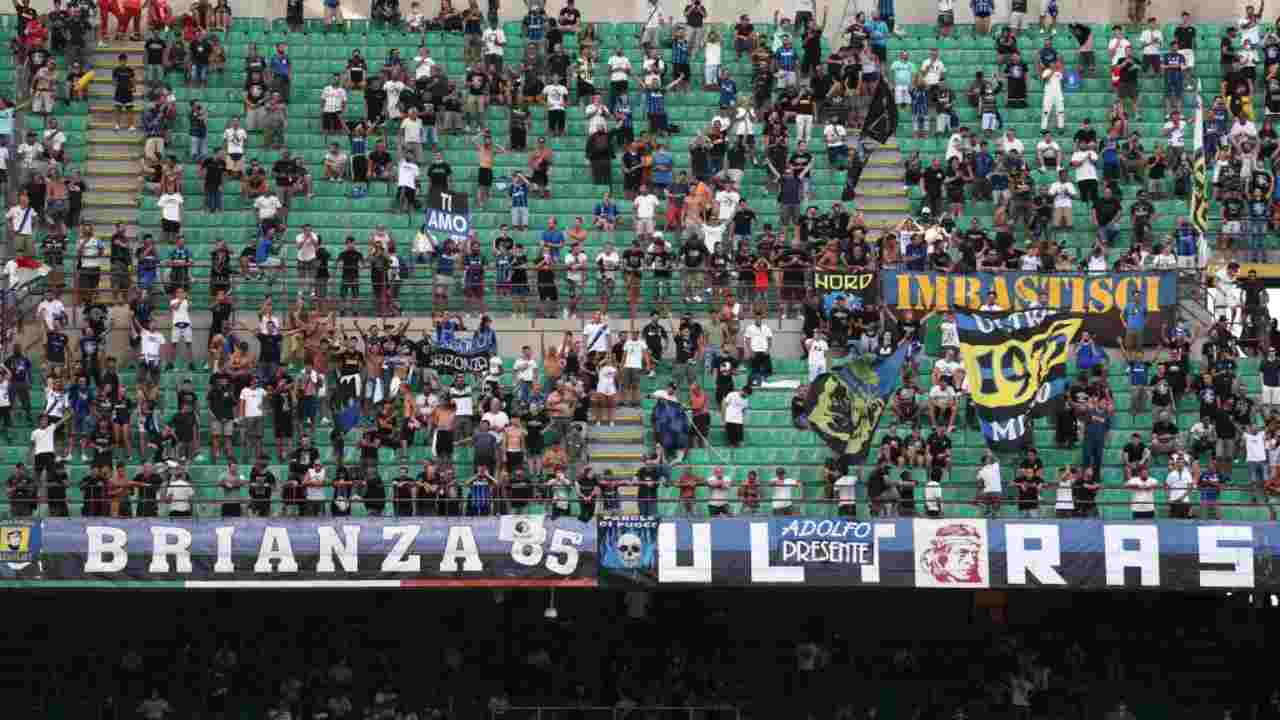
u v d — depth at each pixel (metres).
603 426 65.44
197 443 63.75
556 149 75.19
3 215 70.81
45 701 62.66
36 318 67.62
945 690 64.50
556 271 70.12
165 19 76.56
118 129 74.06
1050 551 58.66
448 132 75.06
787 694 64.06
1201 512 63.34
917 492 63.03
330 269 70.38
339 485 59.81
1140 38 80.62
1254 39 78.75
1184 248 71.31
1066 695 63.97
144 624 64.44
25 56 75.25
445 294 68.81
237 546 57.94
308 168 73.94
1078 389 63.84
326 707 62.16
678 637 65.56
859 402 59.81
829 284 67.62
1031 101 78.38
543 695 63.69
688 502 61.94
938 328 67.31
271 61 75.44
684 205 71.25
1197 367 67.75
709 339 68.19
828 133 74.44
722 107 76.81
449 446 63.44
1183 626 66.12
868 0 82.00
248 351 65.31
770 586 58.47
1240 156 74.75
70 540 57.56
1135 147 75.00
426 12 81.56
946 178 73.44
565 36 79.06
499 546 58.31
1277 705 62.84
